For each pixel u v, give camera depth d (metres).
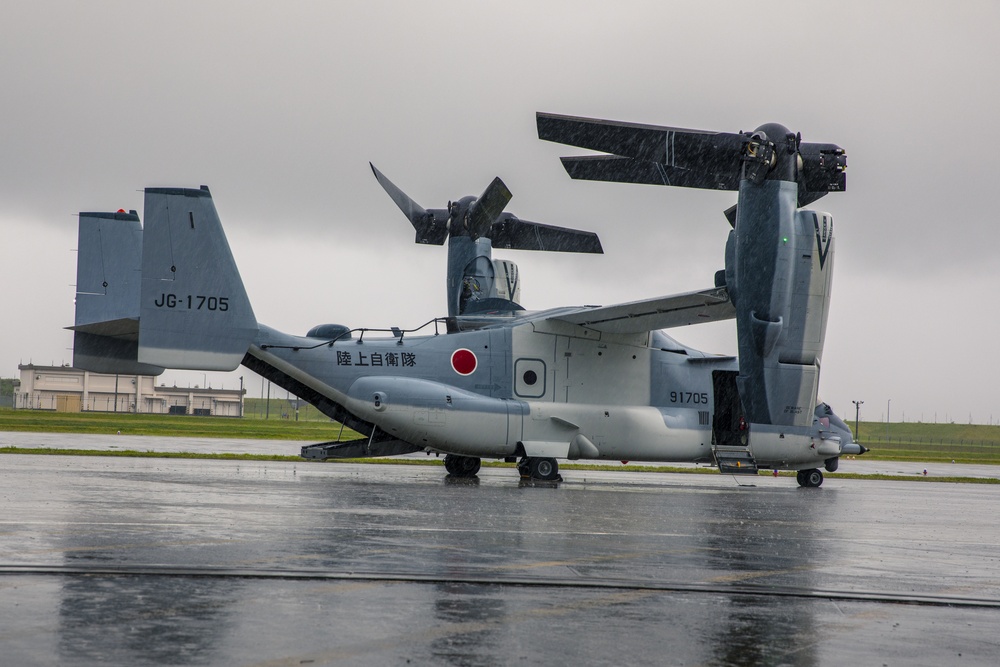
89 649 6.05
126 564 8.96
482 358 25.59
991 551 12.61
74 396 141.12
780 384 23.50
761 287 23.17
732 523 15.25
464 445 24.92
